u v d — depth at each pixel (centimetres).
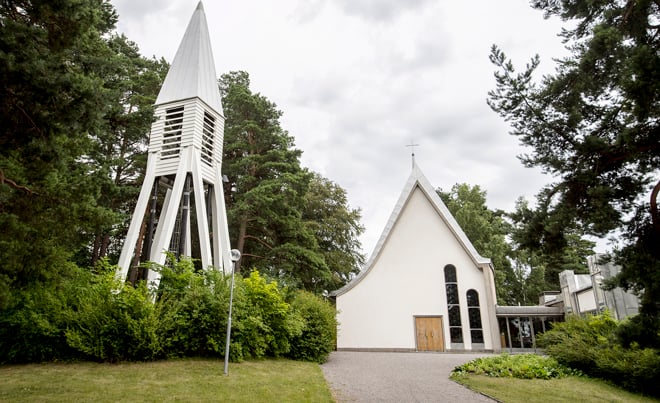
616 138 866
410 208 2666
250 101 2556
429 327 2405
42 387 748
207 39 2062
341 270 3288
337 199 3462
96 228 910
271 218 2470
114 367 944
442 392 948
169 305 1128
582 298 2386
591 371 1225
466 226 4150
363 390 951
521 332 2466
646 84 754
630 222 901
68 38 670
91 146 1285
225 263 1733
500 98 1026
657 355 1002
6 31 591
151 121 1041
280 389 859
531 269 4444
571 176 909
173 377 880
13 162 830
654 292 816
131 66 2159
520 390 980
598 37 901
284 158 2569
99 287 1062
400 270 2533
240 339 1191
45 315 1001
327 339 1526
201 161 1794
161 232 1623
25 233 817
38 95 604
